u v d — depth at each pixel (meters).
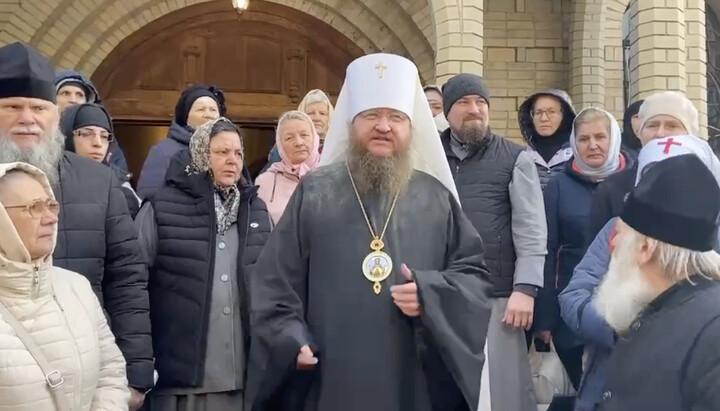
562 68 11.31
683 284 2.30
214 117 5.61
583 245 4.58
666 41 8.23
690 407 2.14
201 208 3.90
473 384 2.92
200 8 11.49
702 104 9.53
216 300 3.80
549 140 5.43
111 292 3.49
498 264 4.30
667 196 2.31
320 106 5.84
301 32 11.79
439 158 3.35
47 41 10.38
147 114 11.65
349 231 3.10
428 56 10.73
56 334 2.72
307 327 3.04
